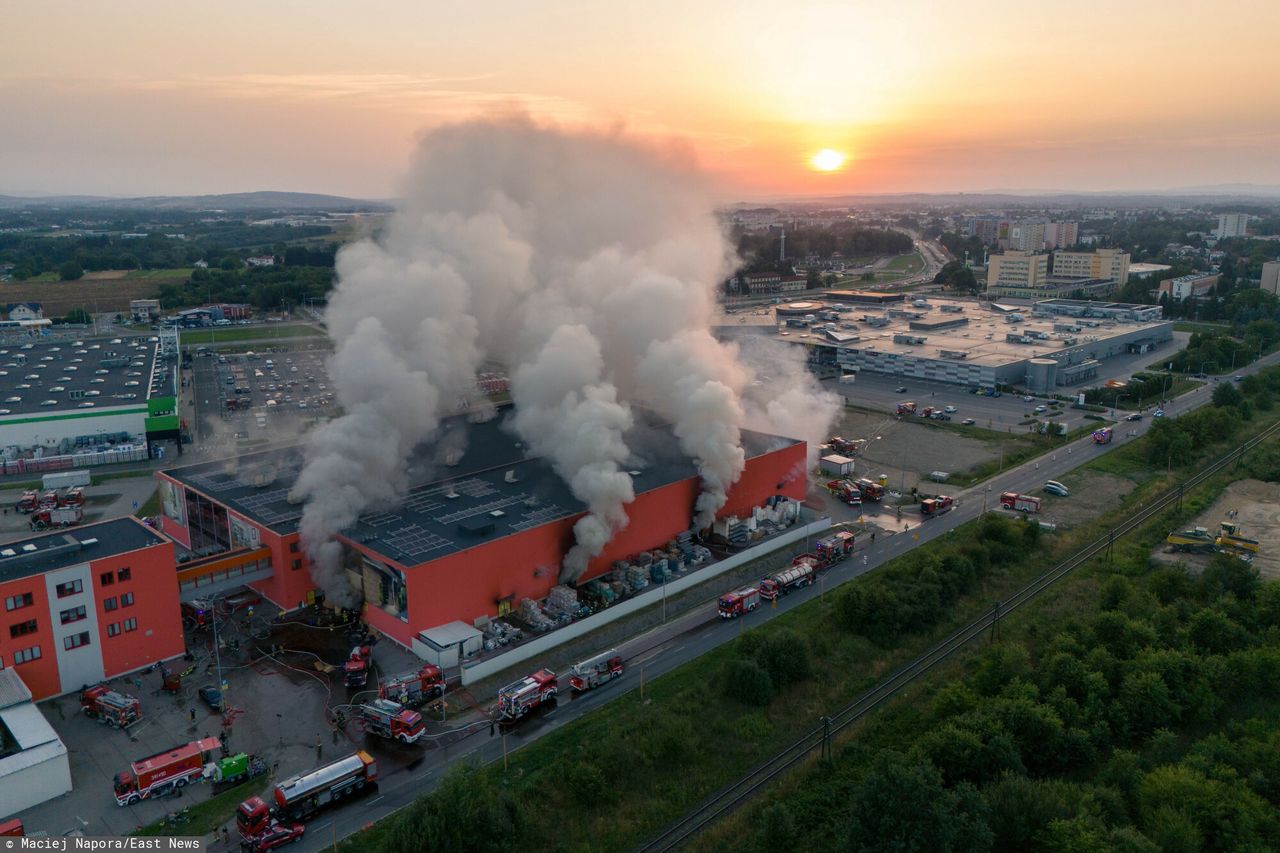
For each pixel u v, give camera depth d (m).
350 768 47.47
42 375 139.50
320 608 70.44
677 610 71.25
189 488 79.88
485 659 61.47
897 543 85.94
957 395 152.38
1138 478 107.06
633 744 51.59
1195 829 43.59
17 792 45.88
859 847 41.53
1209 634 63.59
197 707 56.28
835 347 176.88
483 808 42.72
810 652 63.56
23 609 55.00
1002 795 46.16
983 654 63.44
